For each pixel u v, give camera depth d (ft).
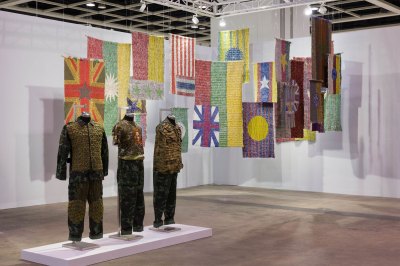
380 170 35.14
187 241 21.15
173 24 57.00
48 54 31.83
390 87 34.65
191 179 41.70
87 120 18.53
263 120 32.81
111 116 29.86
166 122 21.58
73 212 18.45
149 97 30.09
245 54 32.78
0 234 22.75
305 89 35.14
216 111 32.58
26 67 30.76
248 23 45.03
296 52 38.50
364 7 47.44
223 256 18.69
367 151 35.63
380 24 55.83
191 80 31.91
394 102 34.50
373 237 21.99
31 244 20.80
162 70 30.68
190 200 33.65
